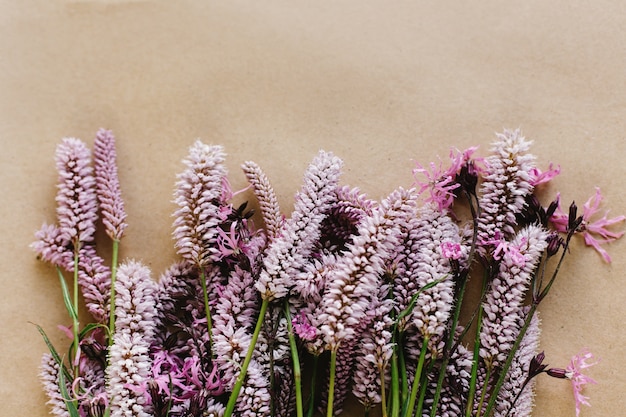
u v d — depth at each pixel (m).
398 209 0.48
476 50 0.56
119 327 0.51
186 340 0.54
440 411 0.51
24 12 0.58
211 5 0.58
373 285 0.49
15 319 0.56
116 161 0.57
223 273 0.53
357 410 0.54
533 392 0.53
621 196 0.54
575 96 0.55
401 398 0.51
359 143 0.56
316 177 0.50
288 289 0.51
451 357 0.51
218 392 0.50
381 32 0.57
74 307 0.53
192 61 0.57
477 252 0.54
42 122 0.57
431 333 0.49
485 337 0.50
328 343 0.48
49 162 0.57
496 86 0.55
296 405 0.51
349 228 0.53
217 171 0.51
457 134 0.55
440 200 0.51
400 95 0.56
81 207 0.54
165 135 0.57
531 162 0.52
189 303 0.52
